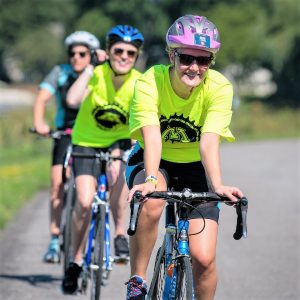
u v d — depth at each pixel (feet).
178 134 34.91
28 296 48.93
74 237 46.85
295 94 488.02
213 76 34.17
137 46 45.42
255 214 86.89
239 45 474.90
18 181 111.34
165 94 34.06
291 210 90.12
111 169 46.34
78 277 47.44
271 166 148.15
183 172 35.73
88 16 573.74
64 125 56.13
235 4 545.03
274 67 478.18
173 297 31.65
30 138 186.50
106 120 46.85
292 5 475.72
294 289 52.26
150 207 33.27
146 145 33.12
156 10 571.28
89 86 46.42
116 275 55.72
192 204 33.45
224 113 33.96
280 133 289.53
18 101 440.04
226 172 135.03
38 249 64.69
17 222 78.48
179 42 32.50
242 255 63.87
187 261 31.09
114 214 47.67
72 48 54.95
